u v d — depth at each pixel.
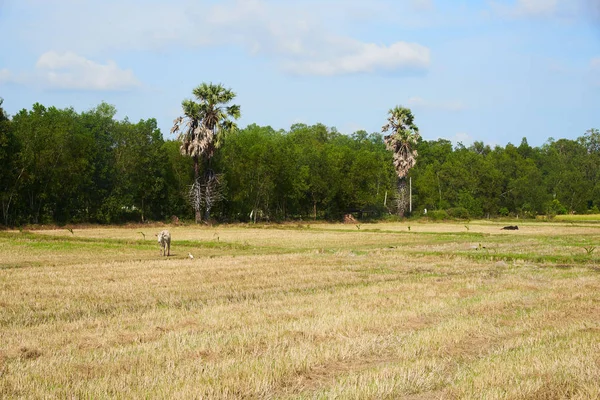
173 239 43.53
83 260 28.70
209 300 17.23
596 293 18.09
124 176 64.69
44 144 58.06
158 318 14.25
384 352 11.16
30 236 43.22
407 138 83.06
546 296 17.47
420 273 24.06
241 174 71.31
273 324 13.37
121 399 8.24
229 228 61.81
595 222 80.06
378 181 92.19
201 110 66.38
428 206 93.38
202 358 10.51
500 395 8.40
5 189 55.84
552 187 108.00
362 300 16.89
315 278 22.05
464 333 12.45
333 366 10.30
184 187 70.00
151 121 70.62
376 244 40.72
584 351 10.74
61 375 9.36
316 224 72.12
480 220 86.75
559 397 8.46
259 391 8.76
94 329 13.03
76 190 61.59
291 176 74.75
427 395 8.66
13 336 12.23
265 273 23.34
